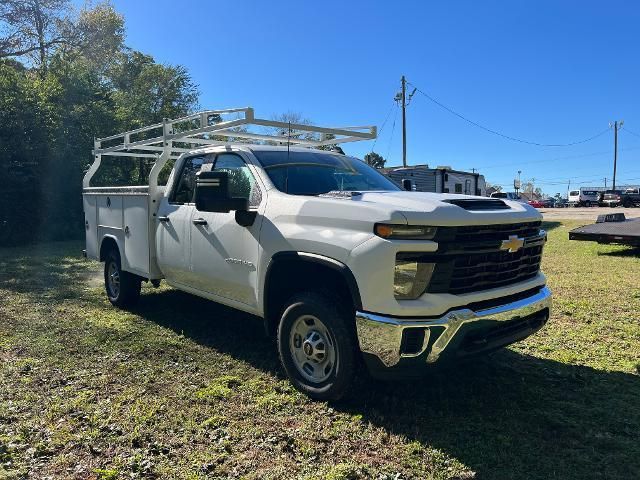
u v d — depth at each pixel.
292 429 3.31
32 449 3.01
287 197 4.02
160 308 6.39
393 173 20.28
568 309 6.36
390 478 2.79
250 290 4.20
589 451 3.08
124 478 2.75
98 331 5.37
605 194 57.75
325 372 3.70
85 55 26.81
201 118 4.93
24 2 24.22
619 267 9.70
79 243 15.38
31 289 7.69
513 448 3.11
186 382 4.05
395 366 3.23
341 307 3.55
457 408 3.65
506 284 3.70
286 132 6.22
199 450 3.04
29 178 15.36
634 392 3.94
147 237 5.61
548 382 4.12
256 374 4.23
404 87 30.97
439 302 3.24
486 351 3.51
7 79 15.77
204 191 3.96
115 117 19.02
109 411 3.51
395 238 3.24
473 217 3.38
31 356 4.59
